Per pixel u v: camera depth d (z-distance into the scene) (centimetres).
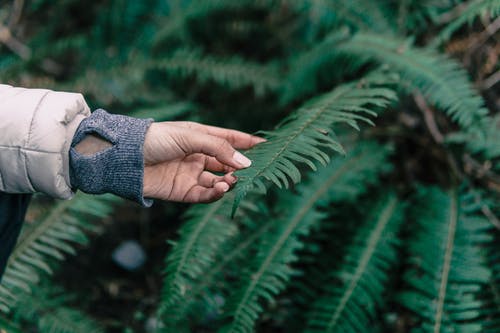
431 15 131
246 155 87
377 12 134
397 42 120
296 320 116
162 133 85
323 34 143
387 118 135
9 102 84
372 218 118
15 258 110
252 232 116
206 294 111
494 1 115
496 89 130
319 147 125
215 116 146
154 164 89
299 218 114
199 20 159
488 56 131
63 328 110
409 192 128
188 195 92
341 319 105
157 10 160
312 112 97
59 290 115
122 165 84
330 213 121
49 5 177
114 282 138
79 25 174
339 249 118
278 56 156
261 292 104
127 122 85
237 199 78
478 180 126
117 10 161
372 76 112
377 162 123
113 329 130
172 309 109
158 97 152
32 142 83
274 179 79
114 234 148
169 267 105
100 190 86
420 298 107
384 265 110
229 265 113
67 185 87
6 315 112
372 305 106
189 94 159
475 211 120
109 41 161
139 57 152
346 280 109
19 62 159
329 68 132
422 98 130
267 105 146
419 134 132
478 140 115
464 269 108
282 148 85
